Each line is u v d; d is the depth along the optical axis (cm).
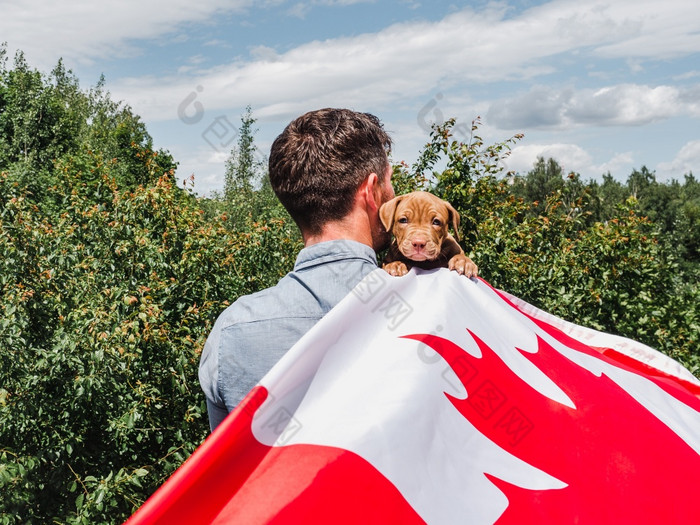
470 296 233
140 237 822
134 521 133
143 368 721
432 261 325
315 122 186
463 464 167
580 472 185
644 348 301
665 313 1238
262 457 146
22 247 736
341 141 184
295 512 138
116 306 700
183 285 830
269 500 140
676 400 260
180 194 988
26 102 4219
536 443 186
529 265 1027
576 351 264
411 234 307
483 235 954
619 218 1168
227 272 916
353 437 151
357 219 187
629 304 1145
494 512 161
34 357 666
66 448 620
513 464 176
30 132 4125
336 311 169
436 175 926
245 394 166
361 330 176
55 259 762
